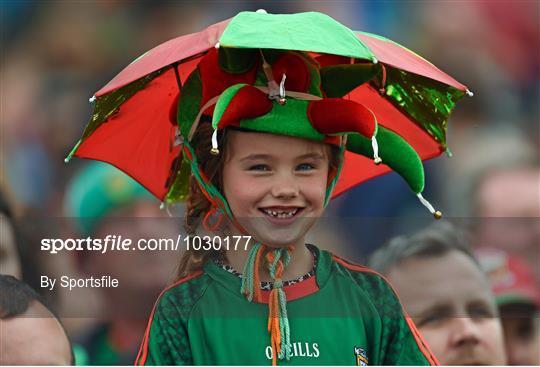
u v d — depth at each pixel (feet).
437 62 55.88
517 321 29.22
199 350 22.09
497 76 55.42
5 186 38.14
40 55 54.95
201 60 23.29
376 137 23.49
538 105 55.42
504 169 41.83
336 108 21.40
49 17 55.67
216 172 22.62
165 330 22.24
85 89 53.88
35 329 23.18
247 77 22.33
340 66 22.80
